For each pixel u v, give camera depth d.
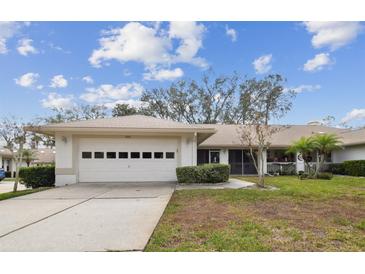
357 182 14.14
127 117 16.11
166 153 13.90
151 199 8.63
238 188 11.33
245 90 29.59
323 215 6.40
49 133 13.81
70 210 7.03
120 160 13.66
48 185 13.47
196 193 9.74
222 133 22.95
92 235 4.84
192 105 33.06
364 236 4.82
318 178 16.83
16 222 5.82
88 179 13.43
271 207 7.34
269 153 22.45
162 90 33.44
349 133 22.69
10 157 29.98
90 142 13.52
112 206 7.52
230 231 5.08
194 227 5.34
